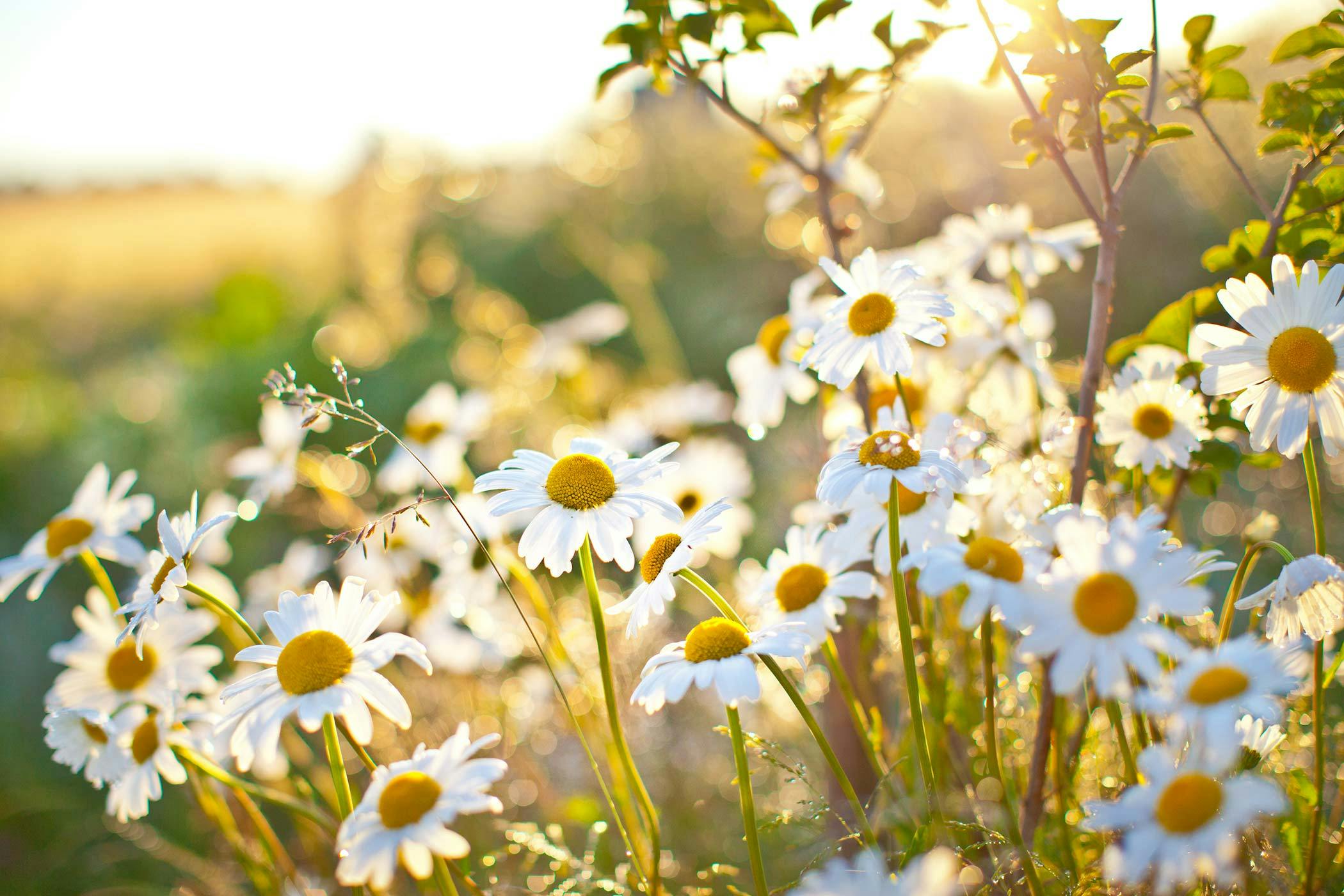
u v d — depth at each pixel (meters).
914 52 0.57
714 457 0.74
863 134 0.61
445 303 1.74
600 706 0.62
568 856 0.51
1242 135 1.11
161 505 1.28
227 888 0.62
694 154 1.90
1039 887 0.45
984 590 0.43
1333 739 0.55
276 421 0.70
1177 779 0.40
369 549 0.68
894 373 0.50
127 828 0.64
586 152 2.04
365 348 1.50
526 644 0.67
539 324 1.67
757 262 1.65
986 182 1.27
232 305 1.97
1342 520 0.74
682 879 0.60
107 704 0.52
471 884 0.48
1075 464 0.50
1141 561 0.42
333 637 0.46
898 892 0.40
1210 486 0.53
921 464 0.46
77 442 1.49
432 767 0.45
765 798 0.67
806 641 0.46
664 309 1.59
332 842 0.54
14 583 0.55
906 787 0.51
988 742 0.48
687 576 0.48
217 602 0.49
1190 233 1.21
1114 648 0.42
